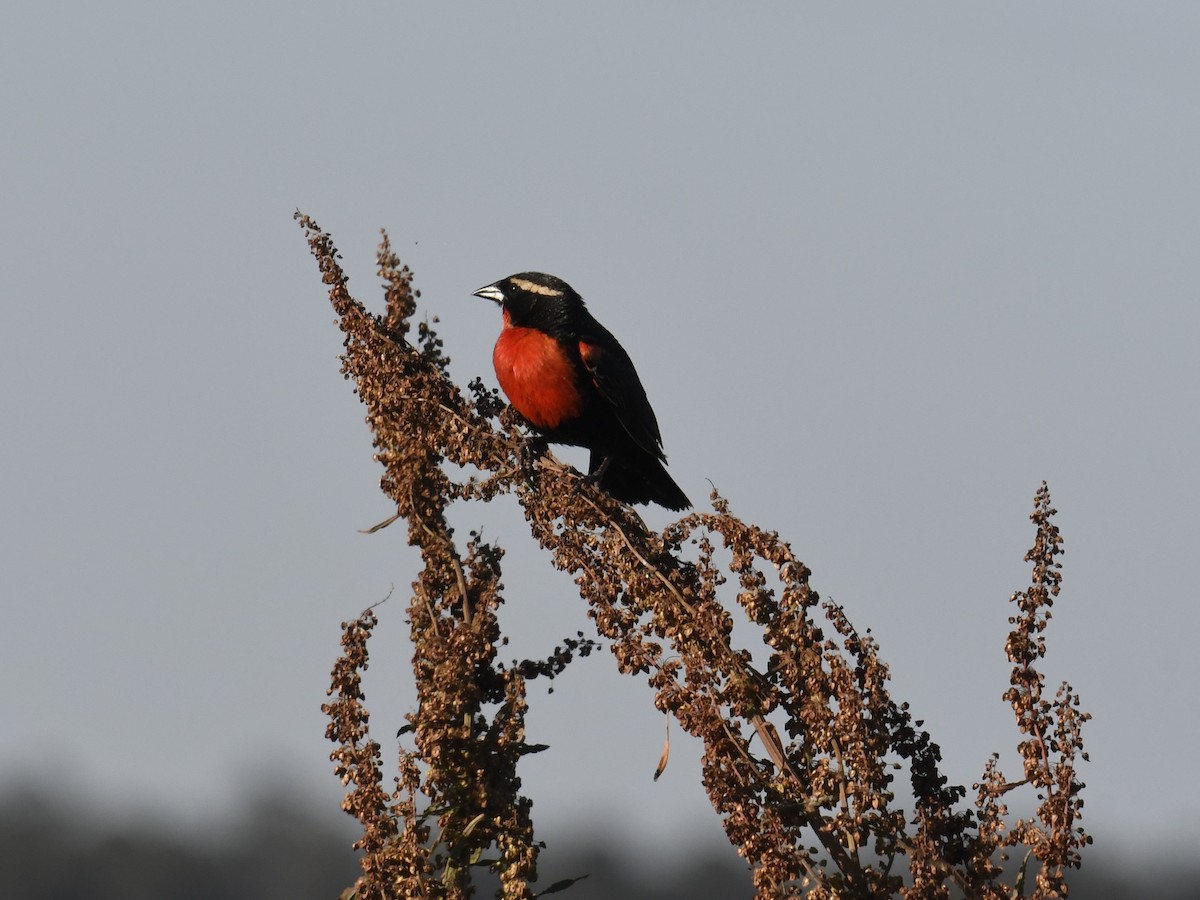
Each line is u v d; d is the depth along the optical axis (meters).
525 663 11.09
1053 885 9.98
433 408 12.36
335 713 10.53
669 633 11.02
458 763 10.48
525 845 10.39
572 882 10.41
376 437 12.43
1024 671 10.25
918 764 10.38
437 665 10.81
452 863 10.38
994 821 10.17
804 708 10.48
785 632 10.67
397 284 12.81
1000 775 10.25
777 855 10.20
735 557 11.04
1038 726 10.16
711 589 11.08
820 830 10.15
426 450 12.02
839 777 10.25
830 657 10.55
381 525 11.67
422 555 11.41
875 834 10.22
